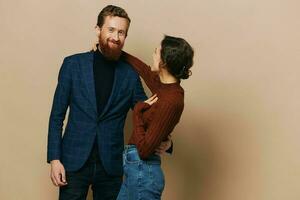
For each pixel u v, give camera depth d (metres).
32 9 2.91
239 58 2.63
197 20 2.66
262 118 2.62
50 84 2.91
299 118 2.57
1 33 2.98
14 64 2.96
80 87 2.20
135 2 2.73
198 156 2.73
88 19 2.82
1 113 3.00
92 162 2.22
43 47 2.91
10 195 3.01
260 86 2.62
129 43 2.75
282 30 2.57
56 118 2.19
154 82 2.30
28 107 2.96
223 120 2.68
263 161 2.63
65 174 2.18
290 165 2.60
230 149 2.68
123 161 2.10
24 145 2.98
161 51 2.05
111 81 2.26
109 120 2.24
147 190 2.02
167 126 1.96
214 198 2.71
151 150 1.96
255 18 2.60
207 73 2.68
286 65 2.58
